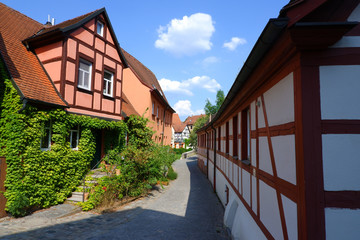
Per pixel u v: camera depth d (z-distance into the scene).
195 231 6.73
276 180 3.28
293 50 2.55
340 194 2.34
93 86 10.32
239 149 6.46
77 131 9.80
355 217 2.31
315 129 2.41
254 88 4.36
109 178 9.33
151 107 17.91
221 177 10.84
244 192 5.68
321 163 2.38
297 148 2.55
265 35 2.56
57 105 8.09
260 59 3.25
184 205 9.82
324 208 2.34
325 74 2.46
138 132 12.70
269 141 3.61
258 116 4.29
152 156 11.23
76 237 5.75
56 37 8.95
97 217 7.44
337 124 2.40
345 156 2.37
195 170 24.41
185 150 54.69
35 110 7.51
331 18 2.39
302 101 2.46
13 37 9.26
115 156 10.76
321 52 2.48
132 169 10.49
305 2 2.25
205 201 10.81
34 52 9.49
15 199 6.75
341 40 2.49
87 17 9.84
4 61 7.44
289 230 2.79
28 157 7.18
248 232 4.84
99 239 5.72
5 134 7.02
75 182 8.93
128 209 8.62
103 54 11.03
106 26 11.24
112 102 11.66
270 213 3.56
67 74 8.97
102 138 11.88
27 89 7.50
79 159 9.19
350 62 2.45
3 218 6.66
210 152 16.61
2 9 10.41
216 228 7.09
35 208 7.48
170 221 7.52
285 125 2.95
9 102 7.20
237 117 6.85
